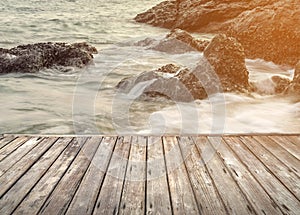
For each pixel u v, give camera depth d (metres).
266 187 3.22
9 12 37.09
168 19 24.33
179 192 3.11
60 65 11.00
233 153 4.11
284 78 8.39
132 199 2.97
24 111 7.27
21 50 11.26
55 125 6.38
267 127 6.05
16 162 3.77
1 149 4.18
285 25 12.05
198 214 2.75
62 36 20.44
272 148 4.28
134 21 27.92
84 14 36.00
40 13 36.62
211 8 21.83
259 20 13.30
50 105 7.62
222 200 2.97
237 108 7.02
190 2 24.44
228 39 8.43
